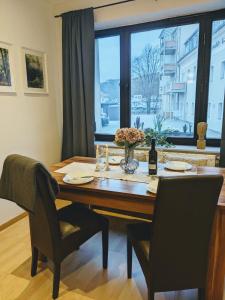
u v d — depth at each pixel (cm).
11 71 266
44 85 318
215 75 288
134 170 204
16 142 281
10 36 262
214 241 148
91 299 165
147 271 141
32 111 301
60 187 182
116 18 297
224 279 154
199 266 140
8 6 258
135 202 164
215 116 296
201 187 119
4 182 168
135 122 342
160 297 167
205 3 257
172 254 134
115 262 203
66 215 186
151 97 326
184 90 307
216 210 136
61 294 169
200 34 285
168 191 118
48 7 317
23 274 190
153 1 277
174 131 321
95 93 343
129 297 167
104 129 361
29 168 145
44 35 312
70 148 344
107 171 210
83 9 302
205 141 288
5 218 266
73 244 169
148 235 162
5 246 229
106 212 287
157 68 316
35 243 179
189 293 171
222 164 267
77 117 331
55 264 162
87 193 178
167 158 263
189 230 130
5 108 263
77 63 318
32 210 145
